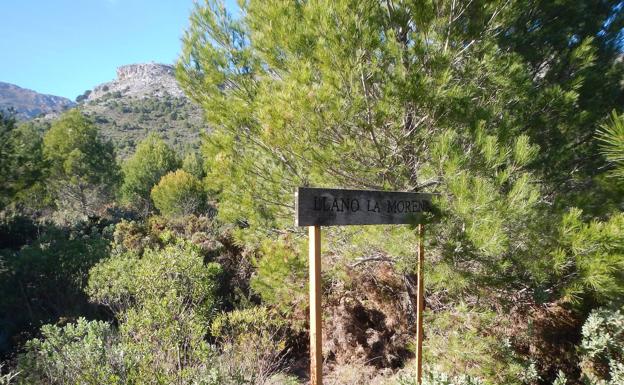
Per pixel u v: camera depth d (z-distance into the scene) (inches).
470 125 126.3
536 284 128.7
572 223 107.9
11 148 435.8
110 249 362.3
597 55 170.4
